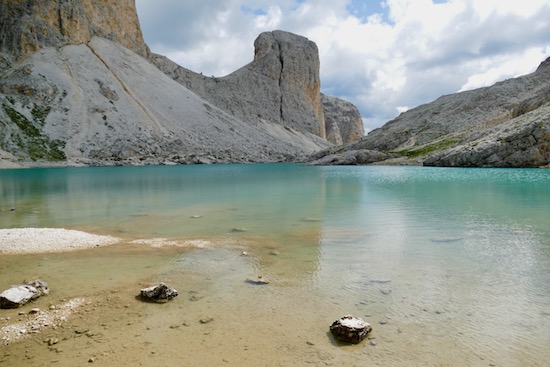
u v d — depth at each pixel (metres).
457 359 5.36
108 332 6.22
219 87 175.00
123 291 8.09
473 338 5.94
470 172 46.66
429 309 7.01
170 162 91.31
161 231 14.30
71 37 115.00
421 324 6.42
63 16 113.75
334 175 46.75
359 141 101.50
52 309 7.17
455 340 5.88
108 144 87.56
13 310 7.12
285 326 6.38
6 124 78.94
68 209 20.38
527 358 5.38
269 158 115.12
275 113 184.88
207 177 45.75
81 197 25.83
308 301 7.42
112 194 27.52
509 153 54.12
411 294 7.73
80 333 6.20
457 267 9.48
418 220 15.83
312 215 17.42
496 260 10.05
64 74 101.25
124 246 12.03
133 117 101.00
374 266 9.62
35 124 83.88
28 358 5.44
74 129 87.56
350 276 8.88
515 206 19.31
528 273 8.98
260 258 10.47
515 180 34.34
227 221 16.16
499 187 28.45
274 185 33.66
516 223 14.99
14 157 71.94
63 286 8.43
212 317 6.75
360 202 21.66
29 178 44.47
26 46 102.06
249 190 29.33
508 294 7.70
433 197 23.38
